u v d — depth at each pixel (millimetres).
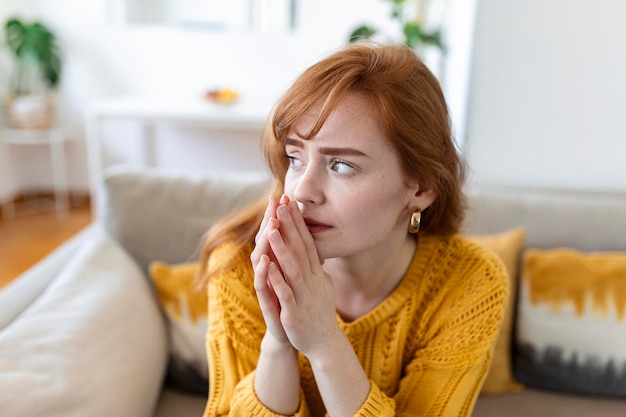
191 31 3129
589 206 1247
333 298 632
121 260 1121
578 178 1528
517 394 1140
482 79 1487
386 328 751
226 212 1208
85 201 3389
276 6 3080
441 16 2271
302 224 599
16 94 3070
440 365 719
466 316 733
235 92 3115
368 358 763
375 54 634
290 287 600
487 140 1530
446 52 2098
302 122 600
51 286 1020
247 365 773
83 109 3262
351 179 603
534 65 1459
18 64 3074
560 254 1157
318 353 627
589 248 1216
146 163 3340
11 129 3070
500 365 1124
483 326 729
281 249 583
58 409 718
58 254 1201
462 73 1652
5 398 684
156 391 978
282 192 783
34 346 794
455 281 765
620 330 1093
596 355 1098
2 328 880
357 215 605
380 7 3041
